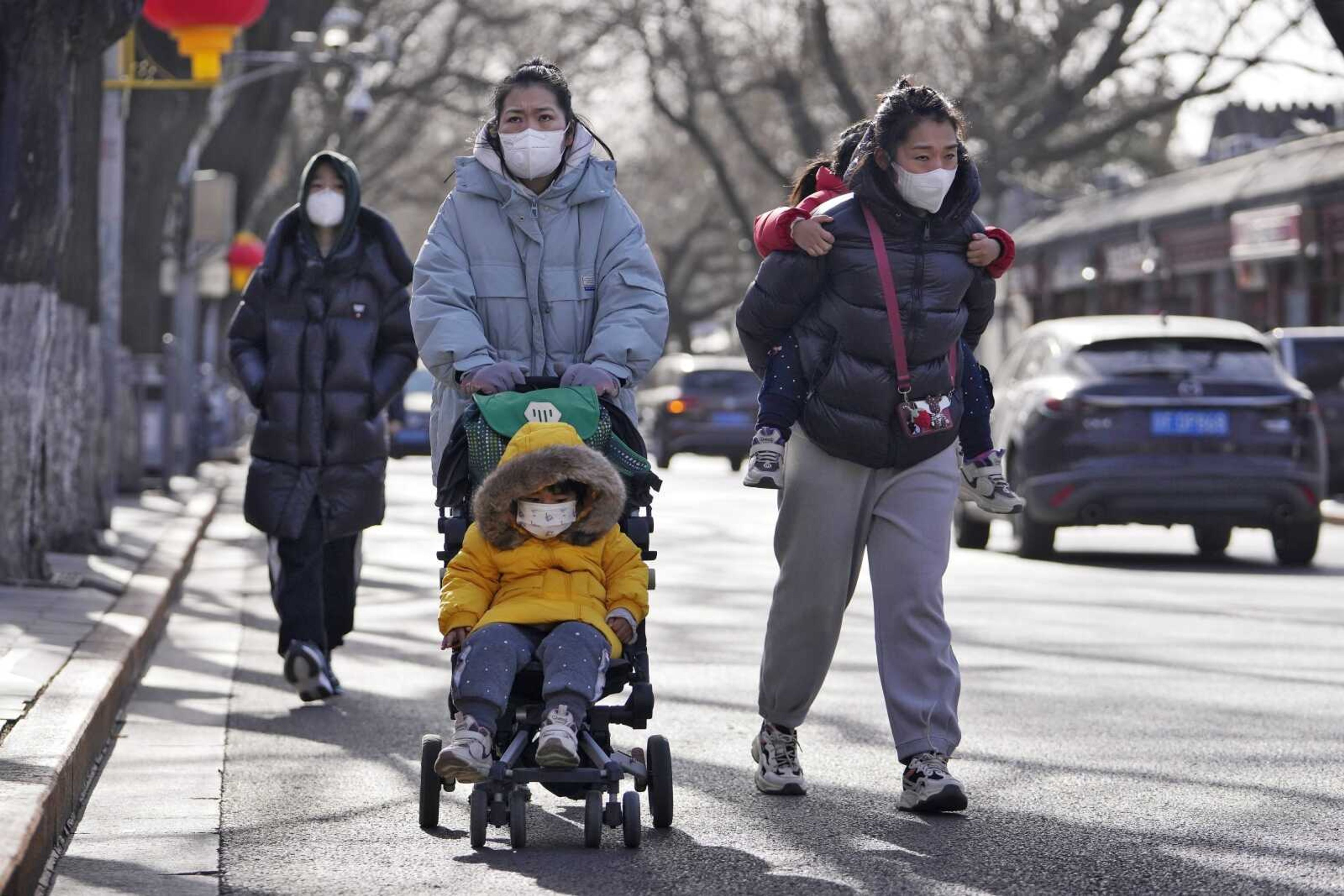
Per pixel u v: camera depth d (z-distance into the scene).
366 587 39.25
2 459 32.91
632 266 17.55
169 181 73.94
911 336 16.98
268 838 16.77
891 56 136.12
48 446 33.44
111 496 46.88
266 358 24.66
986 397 18.09
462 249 17.52
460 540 16.45
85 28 32.81
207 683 26.16
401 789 18.98
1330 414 65.44
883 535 17.47
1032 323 137.38
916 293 16.95
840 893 14.66
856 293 16.98
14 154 32.75
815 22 126.56
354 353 24.42
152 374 74.81
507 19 136.75
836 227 16.97
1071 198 158.62
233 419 121.31
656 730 22.33
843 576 17.62
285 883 15.12
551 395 16.36
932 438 17.23
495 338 17.52
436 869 15.55
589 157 17.59
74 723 19.00
